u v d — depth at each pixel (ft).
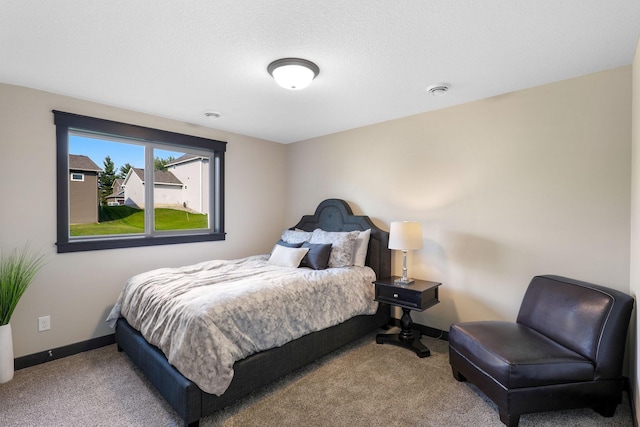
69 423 6.12
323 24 5.61
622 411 6.48
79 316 9.29
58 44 6.26
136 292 8.29
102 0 4.92
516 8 5.17
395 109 10.37
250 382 6.66
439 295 10.36
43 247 8.70
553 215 8.28
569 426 6.03
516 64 7.20
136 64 7.14
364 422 6.17
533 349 6.32
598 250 7.65
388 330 11.09
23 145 8.38
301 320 7.89
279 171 15.10
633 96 6.98
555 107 8.21
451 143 10.07
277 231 15.01
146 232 11.05
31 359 8.42
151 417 6.31
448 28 5.74
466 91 8.85
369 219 11.94
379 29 5.77
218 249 12.77
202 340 5.99
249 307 6.91
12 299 7.61
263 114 10.87
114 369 8.22
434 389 7.30
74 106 9.19
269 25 5.64
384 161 11.76
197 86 8.41
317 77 7.84
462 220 9.86
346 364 8.54
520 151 8.78
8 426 6.03
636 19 5.46
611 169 7.48
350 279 9.85
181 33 5.89
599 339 6.15
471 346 6.89
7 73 7.58
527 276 8.68
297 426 6.06
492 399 6.25
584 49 6.54
